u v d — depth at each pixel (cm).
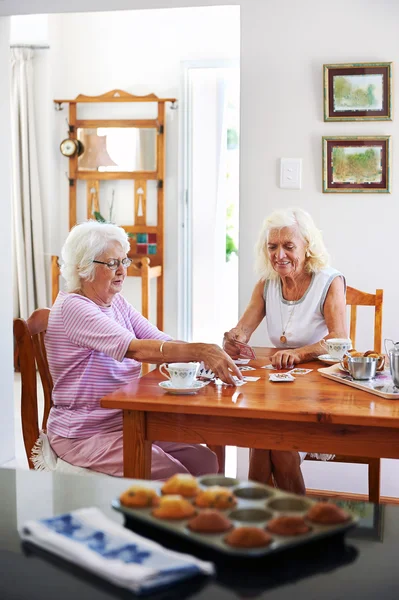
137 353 229
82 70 600
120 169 592
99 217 582
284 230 266
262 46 309
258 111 312
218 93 584
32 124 584
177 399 199
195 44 582
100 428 238
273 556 100
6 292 355
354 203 309
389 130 304
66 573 95
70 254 249
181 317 603
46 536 101
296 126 310
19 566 97
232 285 613
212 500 108
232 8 573
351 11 302
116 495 120
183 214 596
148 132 587
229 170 608
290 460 240
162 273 598
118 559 94
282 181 312
